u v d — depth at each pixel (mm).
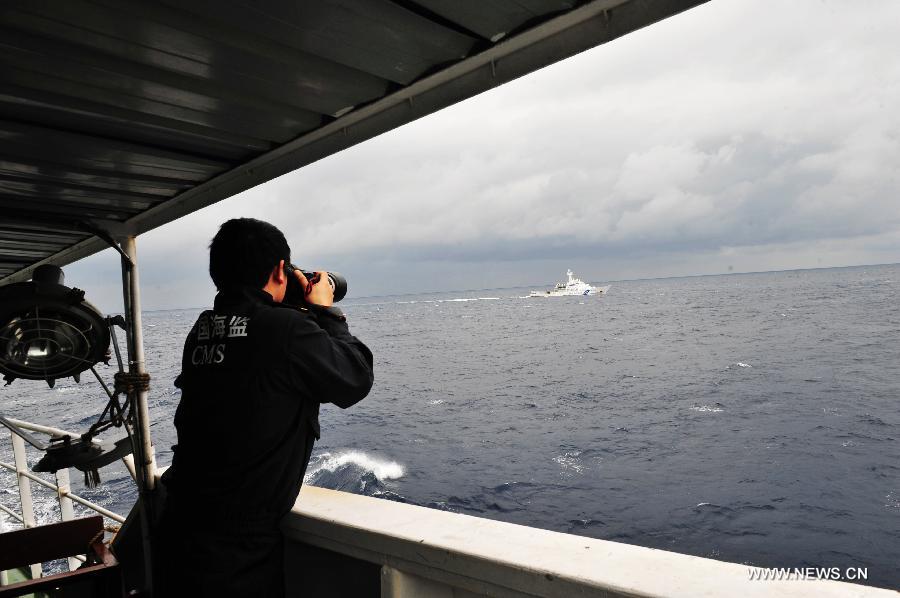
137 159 2129
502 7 1353
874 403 38344
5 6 1241
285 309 1351
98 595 1943
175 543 1304
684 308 133750
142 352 2379
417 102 1760
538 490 25312
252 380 1270
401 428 37750
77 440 2270
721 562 996
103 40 1411
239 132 2010
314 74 1636
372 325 143125
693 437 33031
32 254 3762
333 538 1406
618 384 50750
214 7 1302
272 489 1292
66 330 2131
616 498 24047
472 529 1269
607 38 1366
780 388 45000
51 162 2082
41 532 2086
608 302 171750
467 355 76750
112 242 2420
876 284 187625
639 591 925
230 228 1426
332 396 1343
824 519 21031
